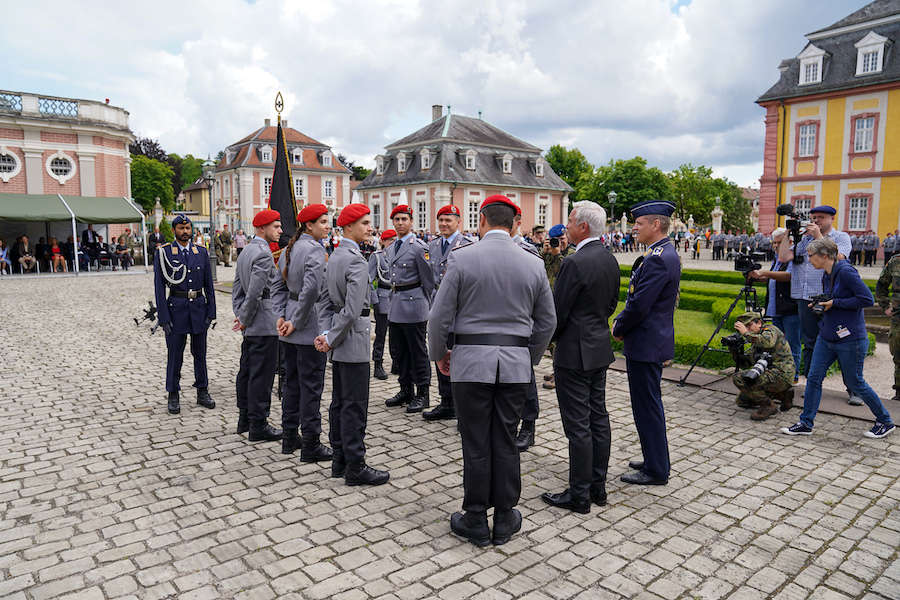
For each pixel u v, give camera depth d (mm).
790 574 3156
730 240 33719
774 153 32250
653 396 4195
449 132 42750
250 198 51938
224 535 3547
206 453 4918
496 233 3498
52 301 15141
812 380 5191
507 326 3416
